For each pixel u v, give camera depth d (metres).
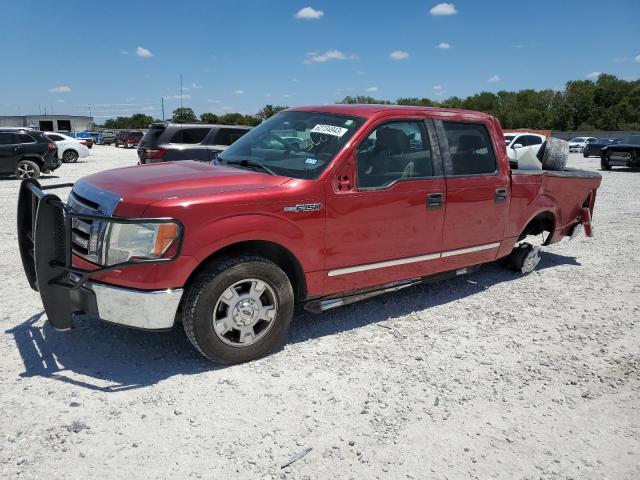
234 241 3.51
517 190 5.55
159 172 3.97
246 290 3.70
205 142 11.61
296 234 3.79
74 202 3.77
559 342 4.47
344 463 2.78
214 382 3.50
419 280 4.89
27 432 2.89
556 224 6.35
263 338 3.80
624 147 22.73
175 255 3.30
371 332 4.47
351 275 4.23
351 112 4.42
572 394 3.62
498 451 2.96
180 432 2.96
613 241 8.57
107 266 3.33
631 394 3.66
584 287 6.03
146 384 3.44
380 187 4.24
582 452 3.00
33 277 4.03
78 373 3.54
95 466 2.65
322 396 3.40
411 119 4.57
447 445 2.98
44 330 4.18
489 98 121.81
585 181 6.50
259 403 3.28
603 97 100.38
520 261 6.30
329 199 3.94
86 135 56.09
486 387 3.64
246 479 2.62
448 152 4.80
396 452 2.89
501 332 4.62
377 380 3.65
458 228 4.93
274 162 4.21
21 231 3.93
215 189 3.55
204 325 3.49
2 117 67.00
